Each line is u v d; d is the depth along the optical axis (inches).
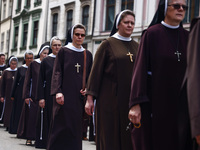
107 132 168.7
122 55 173.2
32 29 1075.3
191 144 114.5
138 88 133.3
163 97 134.1
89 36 789.9
